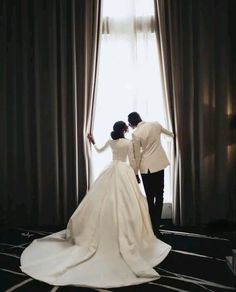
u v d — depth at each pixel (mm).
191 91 3629
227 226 3604
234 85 3686
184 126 3686
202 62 3631
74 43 3580
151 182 3225
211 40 3643
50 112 3662
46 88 3672
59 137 3701
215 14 3637
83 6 3600
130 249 2514
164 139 3721
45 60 3658
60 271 2342
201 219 3686
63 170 3668
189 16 3592
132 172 3000
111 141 3158
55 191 3672
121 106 3730
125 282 2244
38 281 2303
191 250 2900
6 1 3629
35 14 3592
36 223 3736
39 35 3617
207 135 3697
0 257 2771
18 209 3725
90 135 3627
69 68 3648
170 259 2703
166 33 3607
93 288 2197
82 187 3691
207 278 2371
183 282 2307
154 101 3740
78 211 2848
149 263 2547
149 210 3262
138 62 3725
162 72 3623
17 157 3729
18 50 3670
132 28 3682
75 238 2744
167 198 3787
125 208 2715
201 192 3684
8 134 3717
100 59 3719
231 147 3721
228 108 3697
